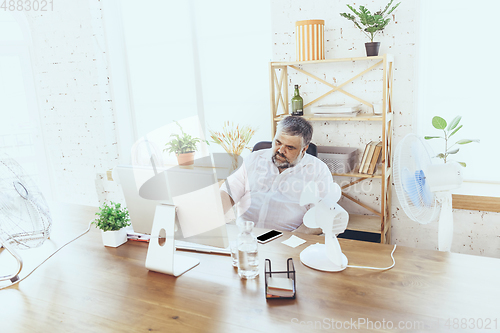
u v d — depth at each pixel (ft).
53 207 7.58
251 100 10.61
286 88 9.27
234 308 3.80
